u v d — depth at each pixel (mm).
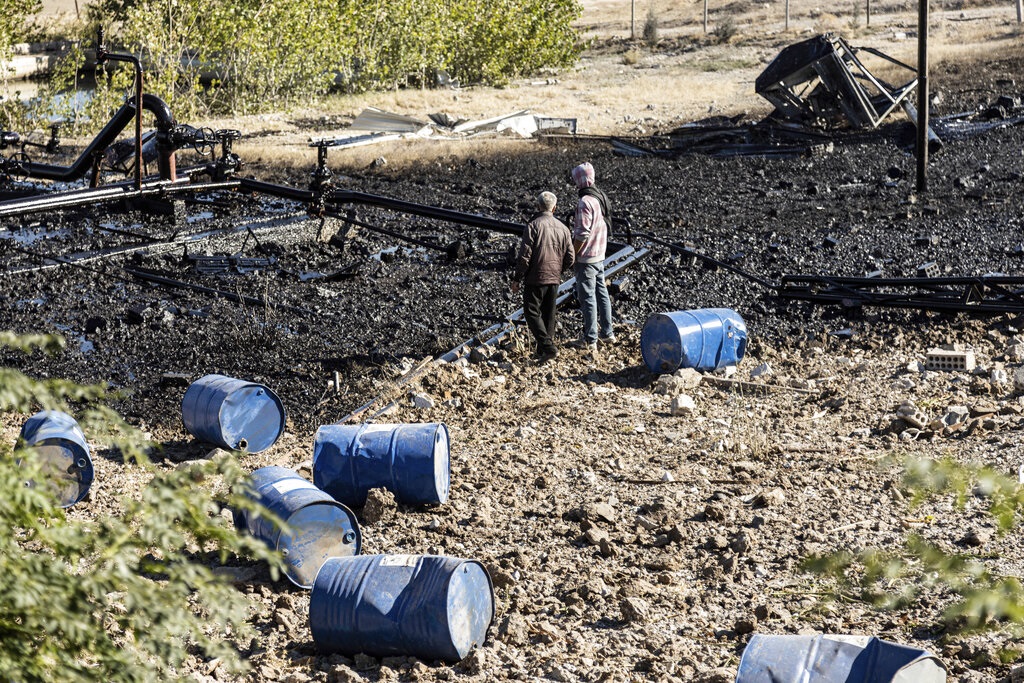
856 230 42062
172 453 20969
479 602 13398
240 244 40344
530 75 120188
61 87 85625
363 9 104062
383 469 17891
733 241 40594
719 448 20656
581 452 20875
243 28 90312
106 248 38344
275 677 12602
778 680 10000
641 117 84812
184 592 7043
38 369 26078
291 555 15148
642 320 30500
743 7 179000
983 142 63812
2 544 6582
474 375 25688
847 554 6605
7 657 6523
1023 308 28328
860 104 70188
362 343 28281
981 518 16453
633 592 14844
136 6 90000
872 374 25078
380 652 13031
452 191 53312
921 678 9961
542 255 26078
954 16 154875
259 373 25953
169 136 43406
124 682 6953
